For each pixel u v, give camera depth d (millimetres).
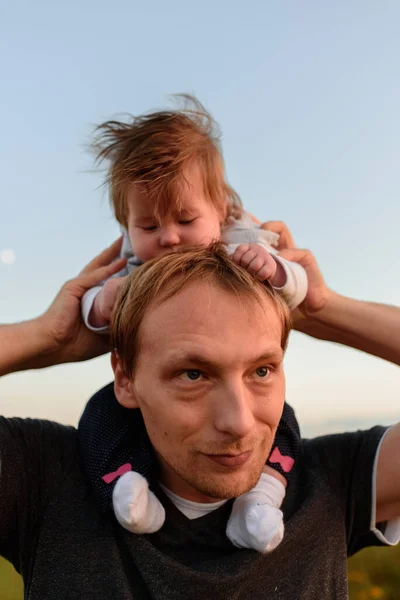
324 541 628
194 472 547
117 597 559
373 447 682
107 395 675
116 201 903
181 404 548
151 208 852
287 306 625
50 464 637
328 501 649
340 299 767
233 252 632
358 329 760
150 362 564
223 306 555
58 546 590
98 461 621
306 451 709
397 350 756
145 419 574
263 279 606
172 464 557
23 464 619
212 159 926
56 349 716
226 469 542
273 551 596
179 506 609
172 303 562
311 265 755
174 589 561
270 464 646
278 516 581
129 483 577
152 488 613
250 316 558
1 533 600
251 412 546
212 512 606
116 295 666
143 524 573
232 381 543
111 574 572
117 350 614
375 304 793
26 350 694
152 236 851
